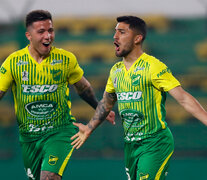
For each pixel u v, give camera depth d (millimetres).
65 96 16562
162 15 48906
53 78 16000
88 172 31547
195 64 45906
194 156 33281
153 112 14945
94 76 44406
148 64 14797
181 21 49219
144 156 15195
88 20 51031
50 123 16469
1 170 32125
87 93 17594
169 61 46625
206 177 31266
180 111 41375
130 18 15117
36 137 16625
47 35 15477
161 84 14547
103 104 16344
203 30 48469
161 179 15328
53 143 16500
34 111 16234
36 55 15930
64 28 50656
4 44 48688
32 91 15992
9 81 16062
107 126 33906
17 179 32000
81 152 33656
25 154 17203
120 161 31500
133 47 15102
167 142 15195
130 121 15297
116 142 33750
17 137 32938
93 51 48875
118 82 15281
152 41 48188
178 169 31547
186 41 47938
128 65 15250
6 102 39625
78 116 41094
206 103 41969
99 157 33312
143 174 15094
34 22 15477
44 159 16578
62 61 16141
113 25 51000
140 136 15250
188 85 43062
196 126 33688
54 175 16391
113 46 49406
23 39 33594
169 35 48156
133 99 15008
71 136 16828
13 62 15906
